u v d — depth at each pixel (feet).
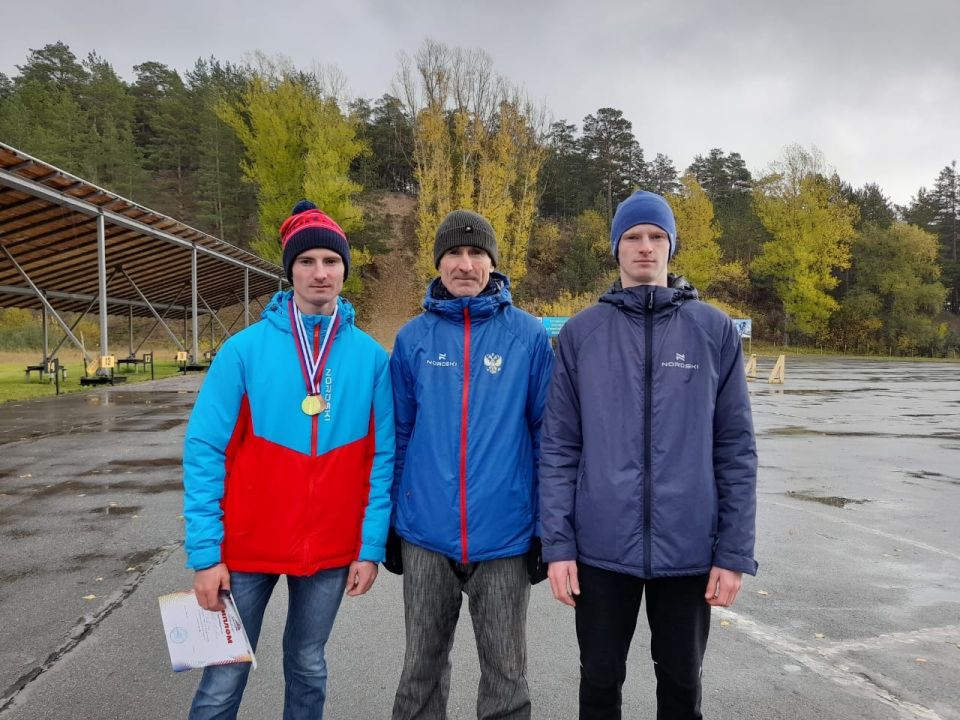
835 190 147.95
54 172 39.70
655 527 5.90
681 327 6.19
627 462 6.01
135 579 11.98
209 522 5.98
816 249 143.13
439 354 6.77
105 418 33.83
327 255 6.52
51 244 54.54
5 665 8.70
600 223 177.68
